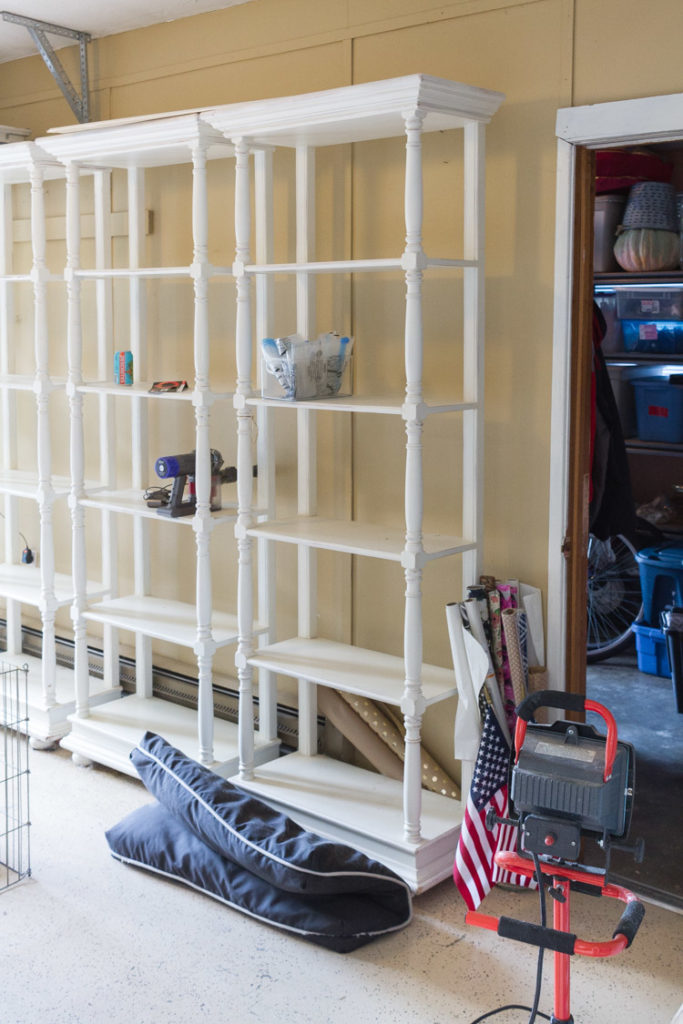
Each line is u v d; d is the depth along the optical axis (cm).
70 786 412
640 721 490
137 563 454
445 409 324
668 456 611
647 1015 280
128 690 484
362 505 391
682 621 491
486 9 334
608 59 312
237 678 445
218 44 411
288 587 422
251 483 377
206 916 326
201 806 341
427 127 333
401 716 393
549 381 337
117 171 451
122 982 291
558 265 329
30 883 342
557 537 341
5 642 551
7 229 486
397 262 312
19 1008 279
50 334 499
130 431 471
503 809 324
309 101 321
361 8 365
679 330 569
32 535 536
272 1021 275
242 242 358
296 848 315
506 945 313
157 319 452
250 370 364
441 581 372
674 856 362
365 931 307
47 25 430
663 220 450
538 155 330
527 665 343
